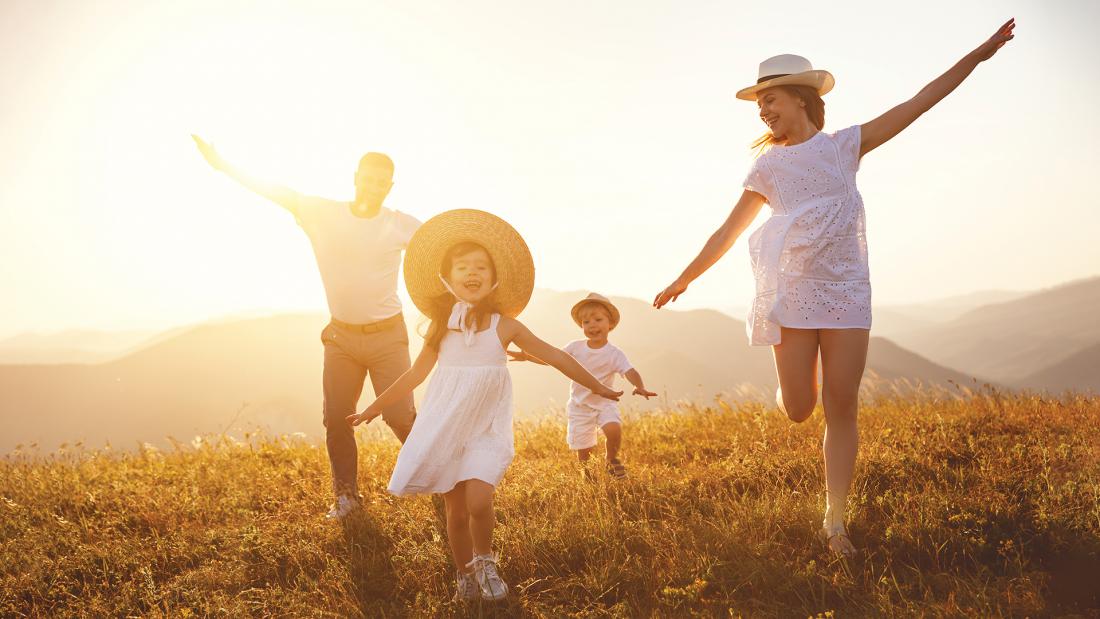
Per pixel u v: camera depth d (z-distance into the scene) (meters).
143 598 3.92
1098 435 5.67
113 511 5.47
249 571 4.31
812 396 4.25
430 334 4.15
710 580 3.65
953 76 4.12
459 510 3.88
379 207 5.75
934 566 3.63
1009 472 4.80
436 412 3.93
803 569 3.71
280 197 5.80
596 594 3.68
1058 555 3.62
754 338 4.31
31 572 4.24
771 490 4.91
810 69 4.25
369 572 4.18
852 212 4.12
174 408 183.38
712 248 4.43
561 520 4.48
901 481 4.86
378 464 6.58
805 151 4.17
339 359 5.77
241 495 5.70
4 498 5.67
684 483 5.29
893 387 8.28
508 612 3.60
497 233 4.20
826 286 4.07
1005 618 3.07
